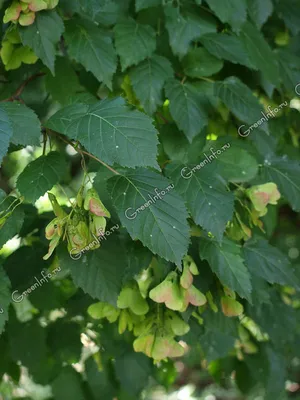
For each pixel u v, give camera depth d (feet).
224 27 1.94
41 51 1.60
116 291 1.57
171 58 1.86
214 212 1.55
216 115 1.93
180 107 1.71
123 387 1.98
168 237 1.42
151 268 1.71
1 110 1.37
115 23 1.81
